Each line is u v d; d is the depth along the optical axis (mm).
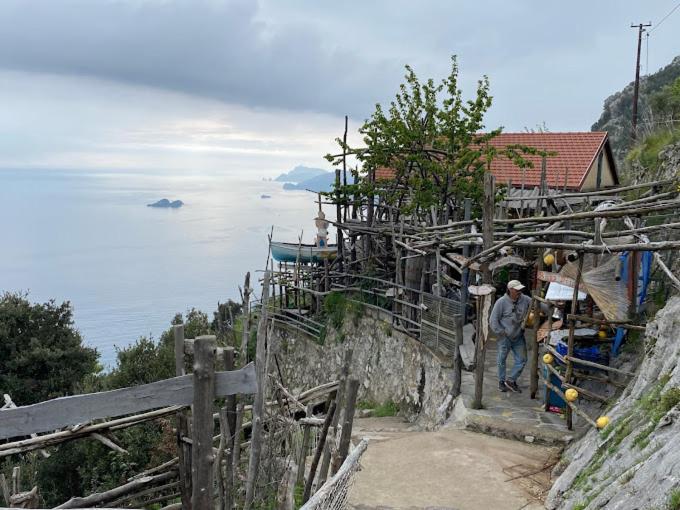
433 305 16172
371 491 8953
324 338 22906
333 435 8445
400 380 17766
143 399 6191
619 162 44969
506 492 8781
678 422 6383
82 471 17438
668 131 24562
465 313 15609
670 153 20953
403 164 22609
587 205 19344
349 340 21438
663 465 5438
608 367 10203
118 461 16312
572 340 10633
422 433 11727
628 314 12000
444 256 17656
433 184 22359
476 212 21688
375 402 19109
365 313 20812
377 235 22312
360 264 24109
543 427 10906
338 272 24266
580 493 7434
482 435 11062
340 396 8492
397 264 18594
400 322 18406
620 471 6797
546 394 11688
